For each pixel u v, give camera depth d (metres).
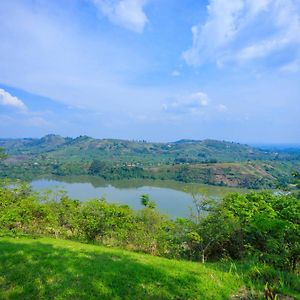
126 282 8.24
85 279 8.38
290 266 9.45
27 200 23.73
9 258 10.12
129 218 22.36
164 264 10.46
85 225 22.86
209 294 7.52
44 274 8.70
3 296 7.49
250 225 11.69
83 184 134.75
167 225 19.91
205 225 16.28
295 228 9.64
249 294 7.38
